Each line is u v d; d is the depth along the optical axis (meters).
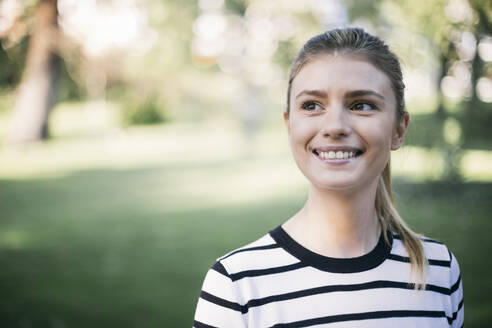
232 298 1.15
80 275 4.92
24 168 13.28
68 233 6.63
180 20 17.31
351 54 1.13
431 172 7.64
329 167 1.13
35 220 7.42
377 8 9.77
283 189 9.75
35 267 5.18
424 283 1.22
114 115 26.27
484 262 4.91
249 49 17.39
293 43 14.55
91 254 5.65
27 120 18.14
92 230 6.79
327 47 1.14
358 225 1.21
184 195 9.40
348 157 1.12
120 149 17.45
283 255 1.19
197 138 20.42
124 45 17.23
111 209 8.20
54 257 5.54
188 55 18.36
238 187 10.12
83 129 23.14
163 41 17.62
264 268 1.18
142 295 4.34
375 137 1.11
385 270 1.21
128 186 10.51
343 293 1.16
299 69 1.18
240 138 18.19
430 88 7.73
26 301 4.23
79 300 4.25
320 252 1.20
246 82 17.44
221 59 18.86
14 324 3.75
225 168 12.84
